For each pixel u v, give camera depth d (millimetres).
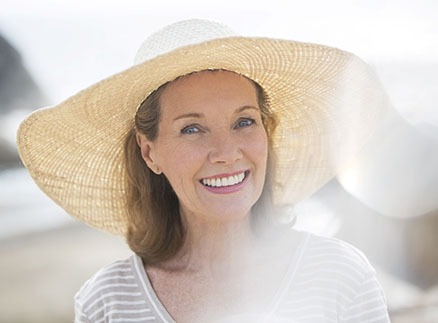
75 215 2398
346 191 4051
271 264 1963
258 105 2035
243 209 1896
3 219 6023
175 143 1904
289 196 2422
